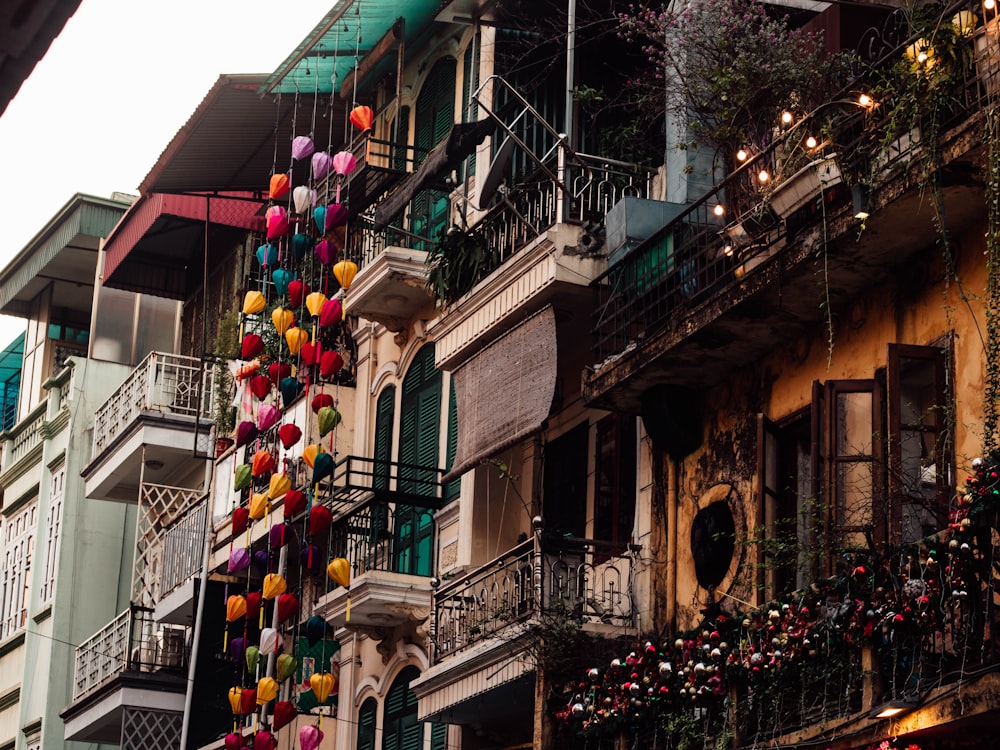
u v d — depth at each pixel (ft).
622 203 51.42
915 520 39.75
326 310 62.44
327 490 68.08
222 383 88.48
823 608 40.01
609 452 55.01
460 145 56.95
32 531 106.52
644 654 47.14
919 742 36.68
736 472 48.73
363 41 69.56
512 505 59.88
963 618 35.22
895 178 39.83
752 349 48.08
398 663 65.87
